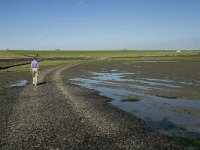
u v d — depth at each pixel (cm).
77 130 1831
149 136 1742
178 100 2934
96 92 3512
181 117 2255
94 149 1512
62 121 2039
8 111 2364
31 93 3291
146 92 3488
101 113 2308
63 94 3225
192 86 3816
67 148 1527
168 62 10094
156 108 2597
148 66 8256
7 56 18175
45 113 2280
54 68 8031
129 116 2241
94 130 1836
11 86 4078
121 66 8625
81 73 6400
